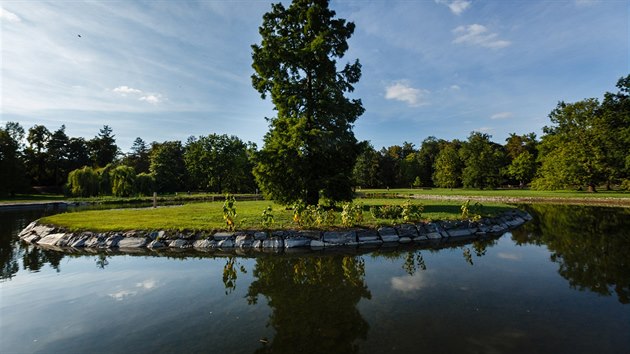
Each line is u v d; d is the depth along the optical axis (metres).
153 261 10.46
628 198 28.47
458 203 25.14
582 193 38.06
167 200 41.78
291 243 12.19
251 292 7.37
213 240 12.41
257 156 16.55
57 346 4.85
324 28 17.56
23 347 4.83
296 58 17.12
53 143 70.25
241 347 4.73
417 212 15.23
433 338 4.89
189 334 5.21
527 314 5.80
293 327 5.41
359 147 18.12
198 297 7.06
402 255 11.00
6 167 50.47
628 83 37.06
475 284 7.70
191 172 62.25
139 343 4.91
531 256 10.65
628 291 7.00
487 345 4.64
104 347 4.80
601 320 5.49
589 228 16.03
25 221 22.52
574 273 8.54
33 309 6.41
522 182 63.34
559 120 43.50
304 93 18.17
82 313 6.18
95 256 11.20
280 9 18.08
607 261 9.75
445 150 68.62
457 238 14.00
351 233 12.88
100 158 81.00
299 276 8.64
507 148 75.69
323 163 17.00
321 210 13.88
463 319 5.60
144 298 7.02
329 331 5.23
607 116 37.62
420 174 81.88
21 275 8.88
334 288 7.55
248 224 13.88
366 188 81.31
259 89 18.41
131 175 47.00
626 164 33.81
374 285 7.73
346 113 18.36
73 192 44.62
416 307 6.23
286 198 17.16
